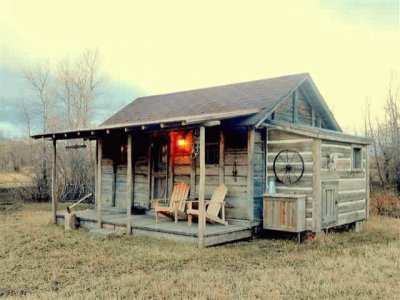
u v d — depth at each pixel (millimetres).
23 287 6098
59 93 26266
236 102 11914
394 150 22000
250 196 10438
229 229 9633
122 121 14414
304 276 6508
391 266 7184
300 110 13156
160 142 12906
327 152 10523
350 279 6320
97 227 11180
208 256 7984
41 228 11602
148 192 12922
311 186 10094
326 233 10594
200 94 14438
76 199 22359
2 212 16938
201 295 5512
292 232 10664
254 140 10664
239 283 6062
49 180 22203
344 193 11344
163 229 9656
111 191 14156
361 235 11023
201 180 8828
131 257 7844
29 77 25359
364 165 12727
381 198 17484
